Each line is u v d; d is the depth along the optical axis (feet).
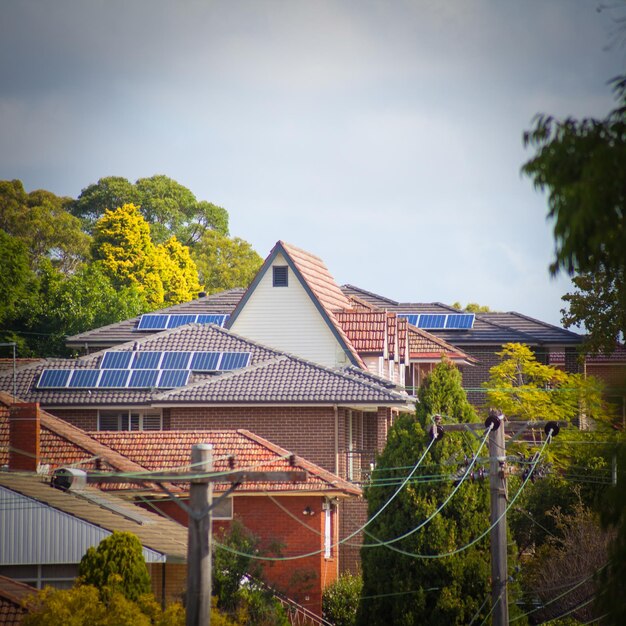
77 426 642.22
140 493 501.56
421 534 453.99
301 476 282.15
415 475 461.37
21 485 435.53
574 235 196.85
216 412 620.08
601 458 580.71
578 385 652.48
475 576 451.94
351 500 615.16
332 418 611.88
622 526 225.35
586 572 489.26
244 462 539.70
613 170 191.52
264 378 630.33
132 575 373.61
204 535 277.64
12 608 347.15
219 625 357.61
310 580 527.40
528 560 543.39
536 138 204.64
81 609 329.11
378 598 457.27
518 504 588.50
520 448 621.72
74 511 419.95
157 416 645.10
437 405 467.52
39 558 409.49
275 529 532.73
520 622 455.22
